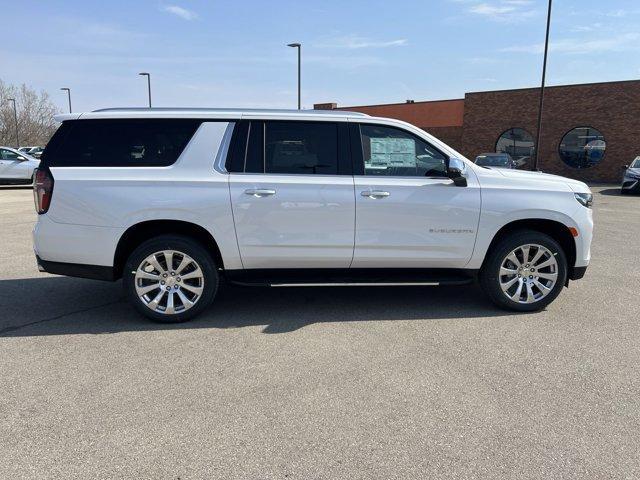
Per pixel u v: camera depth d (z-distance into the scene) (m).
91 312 5.29
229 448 2.90
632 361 4.10
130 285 4.84
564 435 3.04
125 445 2.93
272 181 4.86
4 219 11.85
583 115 26.97
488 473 2.68
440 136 33.91
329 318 5.12
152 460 2.79
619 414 3.28
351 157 5.00
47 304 5.55
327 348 4.35
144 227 4.94
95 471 2.70
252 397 3.49
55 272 4.89
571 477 2.65
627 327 4.88
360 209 4.93
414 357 4.17
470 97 30.81
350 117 5.05
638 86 25.23
